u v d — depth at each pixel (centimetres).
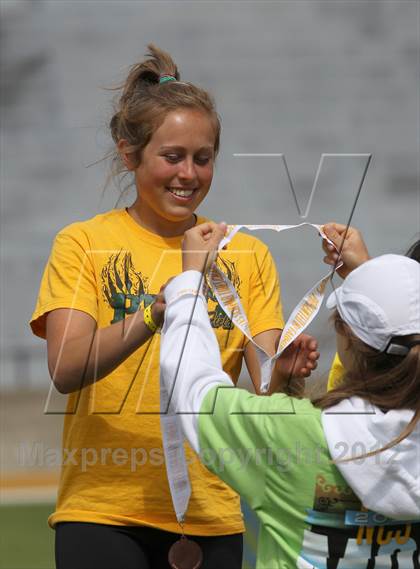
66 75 5950
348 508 801
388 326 795
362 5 6134
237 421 830
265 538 843
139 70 1037
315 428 804
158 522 970
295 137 5872
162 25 6131
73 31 6044
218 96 5975
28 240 5353
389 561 808
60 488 1001
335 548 804
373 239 5444
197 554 948
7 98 5812
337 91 5997
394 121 5931
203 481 981
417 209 5547
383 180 5662
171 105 984
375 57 6078
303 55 6094
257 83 6012
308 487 805
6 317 4866
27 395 3938
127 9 6116
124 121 1006
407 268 814
